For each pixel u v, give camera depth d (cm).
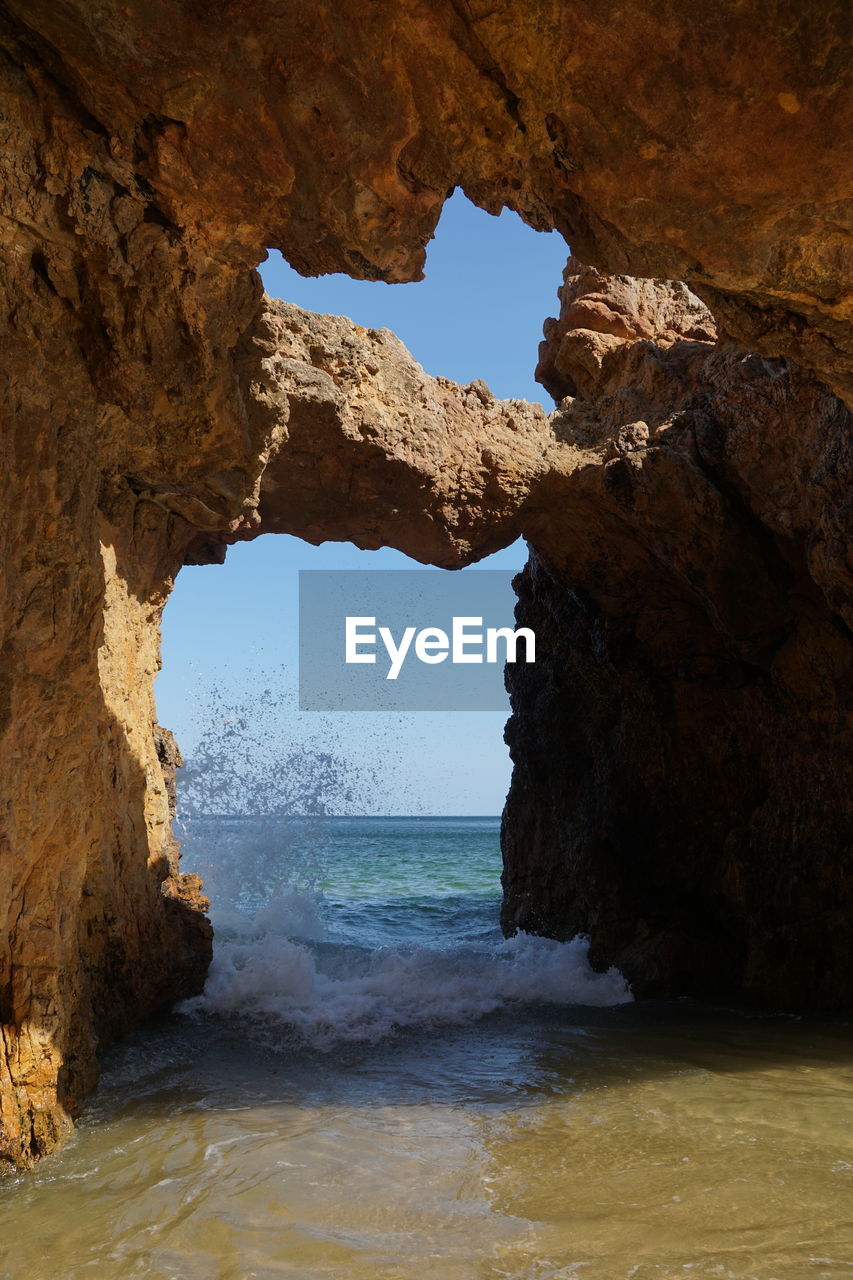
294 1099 642
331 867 3297
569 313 1107
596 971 1084
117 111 385
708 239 405
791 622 954
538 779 1287
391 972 1064
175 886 955
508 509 986
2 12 365
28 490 480
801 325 475
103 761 702
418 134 391
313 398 848
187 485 662
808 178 369
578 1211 452
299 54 360
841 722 905
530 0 333
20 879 512
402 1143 552
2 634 474
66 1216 447
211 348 515
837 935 900
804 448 840
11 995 518
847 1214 445
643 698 1129
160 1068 703
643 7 327
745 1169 505
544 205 429
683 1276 385
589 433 1039
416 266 459
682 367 1000
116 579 750
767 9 320
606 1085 676
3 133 388
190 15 347
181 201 422
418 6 345
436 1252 410
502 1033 850
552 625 1277
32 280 455
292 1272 393
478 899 2170
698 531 941
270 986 942
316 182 406
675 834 1102
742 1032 839
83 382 504
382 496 945
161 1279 388
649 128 362
